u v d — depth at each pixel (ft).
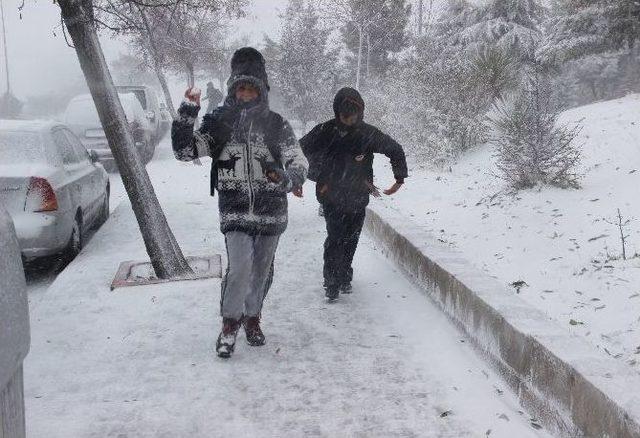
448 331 14.92
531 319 12.05
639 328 13.74
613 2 45.21
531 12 65.31
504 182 29.48
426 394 11.99
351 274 17.88
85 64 17.99
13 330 6.91
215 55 64.75
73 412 11.47
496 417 11.07
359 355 13.79
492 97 39.73
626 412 8.43
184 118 12.55
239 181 13.10
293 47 86.63
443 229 24.35
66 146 25.68
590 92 76.84
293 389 12.28
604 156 28.48
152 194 19.19
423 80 40.75
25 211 20.86
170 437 10.63
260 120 13.07
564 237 20.68
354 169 16.70
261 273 13.91
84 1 17.66
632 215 21.04
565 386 9.96
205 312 16.55
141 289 18.37
